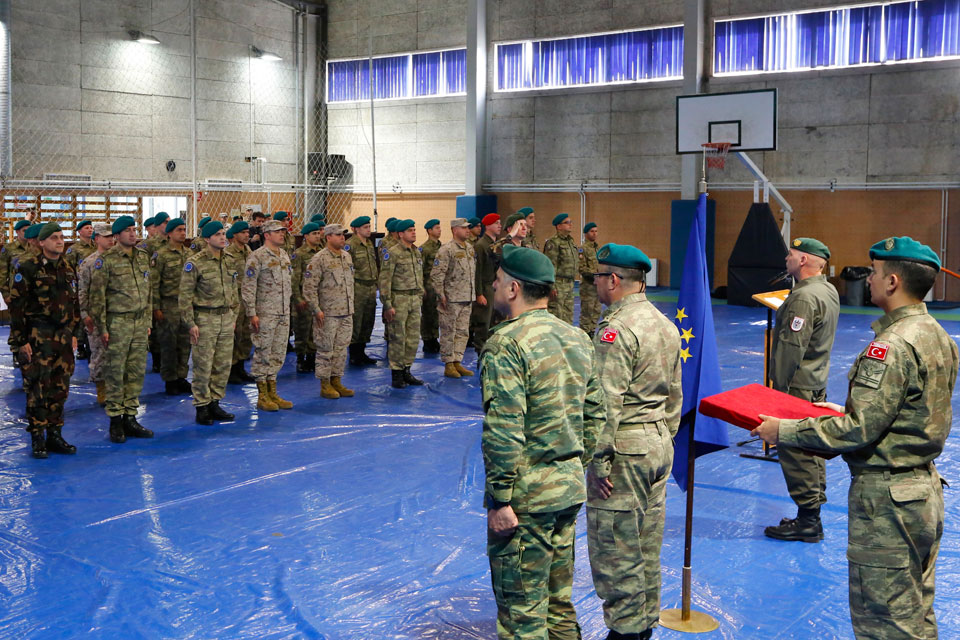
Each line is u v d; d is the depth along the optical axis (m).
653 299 18.50
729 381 10.17
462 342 10.50
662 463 3.61
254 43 22.89
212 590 4.50
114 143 20.14
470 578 4.66
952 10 17.27
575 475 3.18
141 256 7.55
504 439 3.01
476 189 22.69
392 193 24.33
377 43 24.06
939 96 17.55
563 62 21.83
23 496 6.02
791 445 3.20
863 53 18.27
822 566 4.82
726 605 4.32
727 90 19.66
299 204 24.25
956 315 15.91
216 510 5.75
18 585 4.56
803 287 5.23
